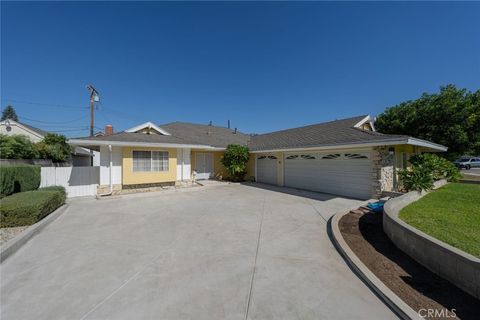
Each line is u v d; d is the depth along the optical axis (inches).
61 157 681.6
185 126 836.6
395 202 243.9
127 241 192.1
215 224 242.4
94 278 131.0
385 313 101.4
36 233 211.0
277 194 436.8
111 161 449.1
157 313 100.7
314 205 335.9
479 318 95.5
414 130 663.1
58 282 126.4
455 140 603.5
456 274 118.1
